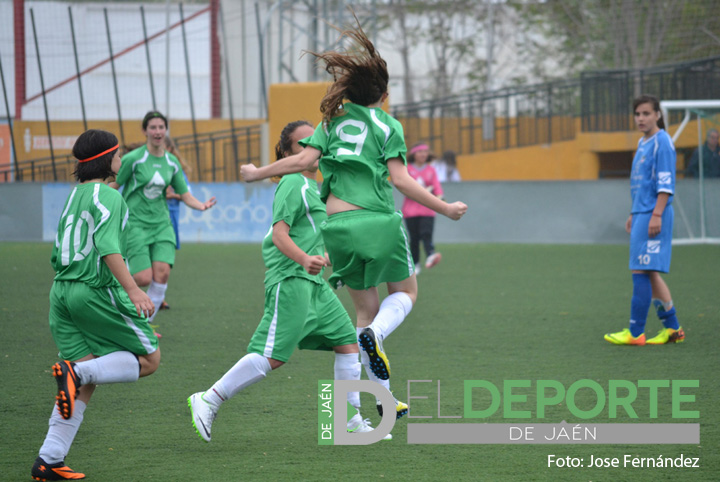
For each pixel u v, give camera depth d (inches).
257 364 590.2
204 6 3545.8
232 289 1483.8
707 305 1249.4
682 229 2322.8
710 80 2731.3
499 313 1203.9
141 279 1055.6
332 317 624.1
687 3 3093.0
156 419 667.4
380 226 569.0
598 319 1147.9
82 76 3422.7
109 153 547.2
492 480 523.5
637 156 968.3
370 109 576.4
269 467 548.1
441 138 3068.4
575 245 2337.6
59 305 538.0
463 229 2468.0
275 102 2753.4
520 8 4227.4
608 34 3454.7
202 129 3240.7
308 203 608.7
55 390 762.2
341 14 3036.4
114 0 3476.9
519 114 3398.1
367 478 526.0
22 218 2522.1
